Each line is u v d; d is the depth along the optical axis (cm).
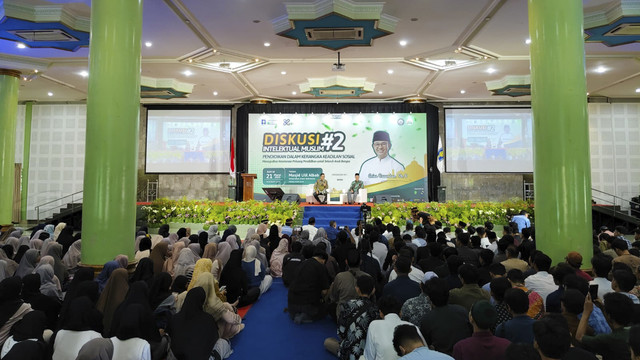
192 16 983
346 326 355
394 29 1000
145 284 365
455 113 1848
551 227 548
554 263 543
